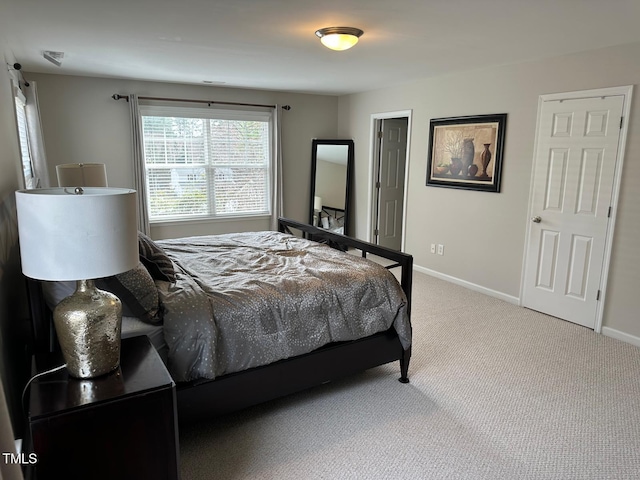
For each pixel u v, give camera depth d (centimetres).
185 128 567
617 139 342
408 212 562
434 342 348
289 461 211
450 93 485
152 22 289
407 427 238
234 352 220
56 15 274
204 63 423
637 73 327
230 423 241
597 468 208
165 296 219
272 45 350
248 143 615
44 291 190
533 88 400
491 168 446
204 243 361
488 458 214
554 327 379
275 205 633
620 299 352
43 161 432
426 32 308
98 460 144
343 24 290
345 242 336
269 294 236
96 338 152
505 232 441
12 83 311
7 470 89
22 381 219
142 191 540
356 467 207
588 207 367
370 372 300
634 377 293
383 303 271
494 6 252
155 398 150
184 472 202
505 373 299
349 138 660
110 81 514
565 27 293
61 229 132
